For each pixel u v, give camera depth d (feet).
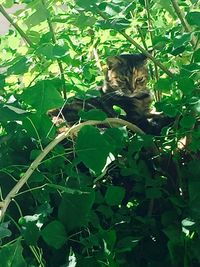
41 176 5.17
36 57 5.89
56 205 5.71
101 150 4.93
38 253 5.50
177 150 6.26
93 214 5.54
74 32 8.12
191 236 5.92
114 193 5.58
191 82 5.40
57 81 5.32
